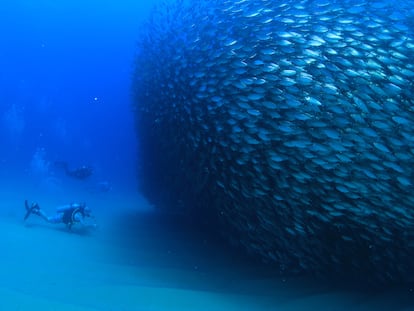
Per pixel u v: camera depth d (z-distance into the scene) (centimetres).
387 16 633
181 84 821
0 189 1491
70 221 891
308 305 486
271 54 636
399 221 505
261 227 645
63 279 496
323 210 545
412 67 572
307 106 557
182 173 908
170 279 579
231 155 641
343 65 574
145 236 929
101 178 2730
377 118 521
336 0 721
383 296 514
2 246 641
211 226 926
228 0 877
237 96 641
